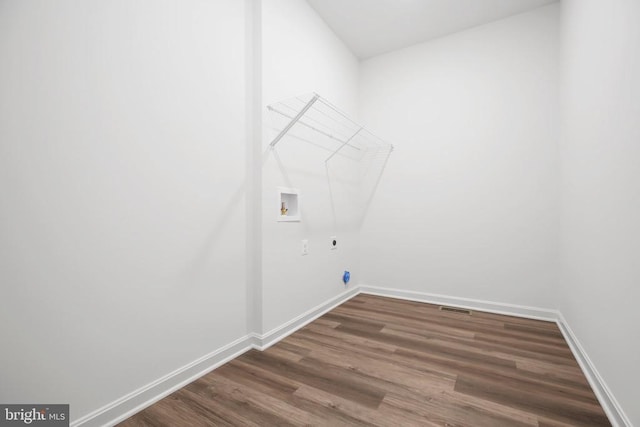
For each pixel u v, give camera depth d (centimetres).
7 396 90
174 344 136
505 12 238
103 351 111
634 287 97
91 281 107
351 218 294
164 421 115
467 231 257
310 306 227
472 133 256
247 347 176
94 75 109
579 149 165
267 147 184
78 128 104
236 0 171
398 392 133
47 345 97
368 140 306
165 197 132
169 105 134
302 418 116
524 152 237
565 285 198
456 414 117
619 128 110
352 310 251
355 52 298
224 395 131
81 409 104
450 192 265
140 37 124
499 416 116
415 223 281
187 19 143
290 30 206
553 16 228
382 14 241
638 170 95
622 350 105
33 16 94
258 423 113
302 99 217
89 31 108
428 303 271
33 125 94
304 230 220
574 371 150
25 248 93
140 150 123
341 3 228
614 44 116
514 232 239
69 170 102
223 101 161
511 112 242
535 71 234
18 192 91
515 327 211
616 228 112
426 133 277
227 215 163
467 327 212
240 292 172
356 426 111
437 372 150
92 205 108
